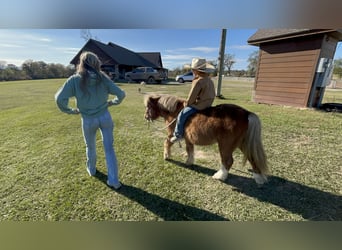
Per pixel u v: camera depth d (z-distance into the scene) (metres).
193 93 2.55
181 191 2.54
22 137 4.30
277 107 7.41
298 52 7.08
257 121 2.38
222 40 9.52
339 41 7.25
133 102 8.57
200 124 2.58
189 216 2.14
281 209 2.23
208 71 2.51
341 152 3.54
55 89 13.56
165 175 2.90
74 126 5.07
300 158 3.35
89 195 2.43
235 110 2.44
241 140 2.51
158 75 19.67
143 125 5.25
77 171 2.96
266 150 3.64
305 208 2.24
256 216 2.13
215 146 3.98
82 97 2.20
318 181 2.72
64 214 2.13
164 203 2.32
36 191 2.49
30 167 3.06
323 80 6.79
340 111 6.52
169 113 3.12
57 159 3.32
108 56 23.05
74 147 3.79
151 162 3.29
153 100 3.32
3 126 5.06
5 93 11.48
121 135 4.50
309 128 4.80
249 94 11.48
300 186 2.62
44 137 4.31
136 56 31.52
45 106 7.60
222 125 2.42
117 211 2.19
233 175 2.91
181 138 2.98
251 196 2.45
